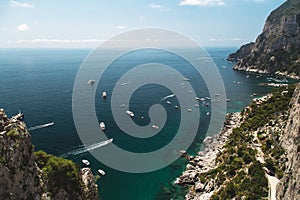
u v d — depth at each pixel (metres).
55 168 55.12
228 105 184.00
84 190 59.19
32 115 156.88
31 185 48.59
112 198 87.44
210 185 85.38
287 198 51.81
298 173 49.84
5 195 44.62
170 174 100.06
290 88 142.62
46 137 126.94
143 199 87.19
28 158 49.59
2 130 47.66
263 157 88.12
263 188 69.88
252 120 118.94
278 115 106.44
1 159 45.31
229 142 109.19
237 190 72.50
